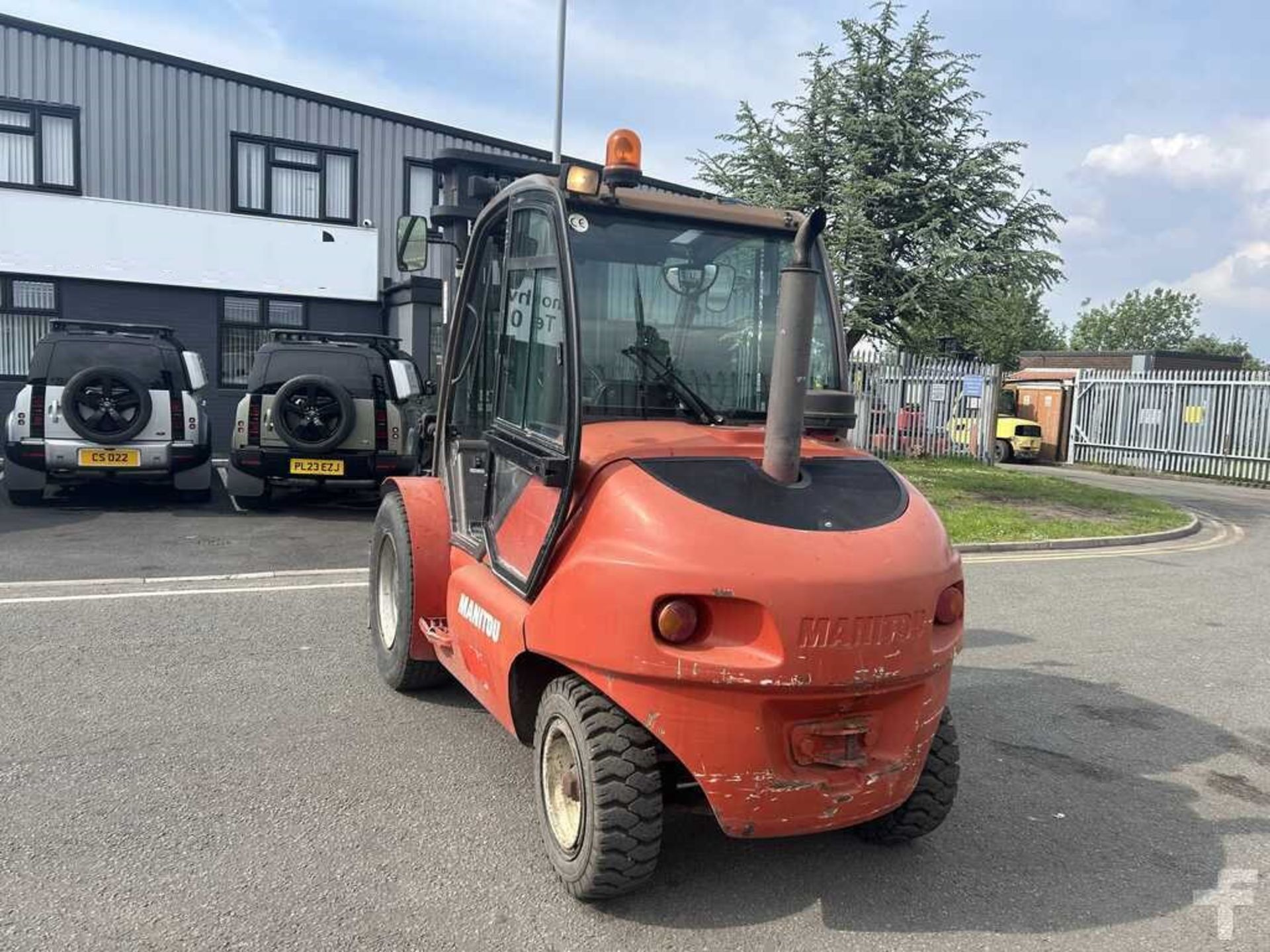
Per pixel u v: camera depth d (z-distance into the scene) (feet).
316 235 65.92
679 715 10.45
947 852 13.29
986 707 19.42
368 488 39.17
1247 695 20.72
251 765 14.97
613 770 10.84
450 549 16.76
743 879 12.28
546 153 75.31
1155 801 15.24
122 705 17.25
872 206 49.80
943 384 76.95
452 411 17.57
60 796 13.67
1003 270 49.32
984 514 46.26
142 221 61.36
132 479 38.81
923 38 49.85
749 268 14.32
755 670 10.21
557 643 11.25
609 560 10.75
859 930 11.27
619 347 13.39
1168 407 83.15
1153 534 43.52
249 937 10.51
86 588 25.68
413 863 12.26
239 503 40.86
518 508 13.21
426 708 17.65
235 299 64.49
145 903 11.08
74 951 10.12
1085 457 90.74
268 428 37.81
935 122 50.21
